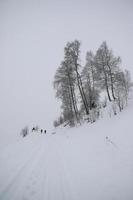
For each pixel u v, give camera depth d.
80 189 4.31
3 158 8.49
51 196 4.05
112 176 4.72
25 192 4.32
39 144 13.45
